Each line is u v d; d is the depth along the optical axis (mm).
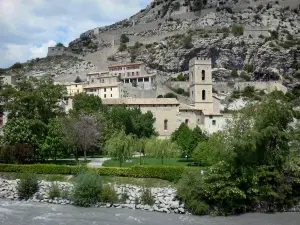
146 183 66438
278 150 62094
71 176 72688
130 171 69375
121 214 57469
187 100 171000
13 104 97500
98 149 109812
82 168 71312
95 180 63750
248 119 63594
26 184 68125
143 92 177375
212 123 132750
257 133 60000
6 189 70500
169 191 62750
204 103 142375
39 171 75062
